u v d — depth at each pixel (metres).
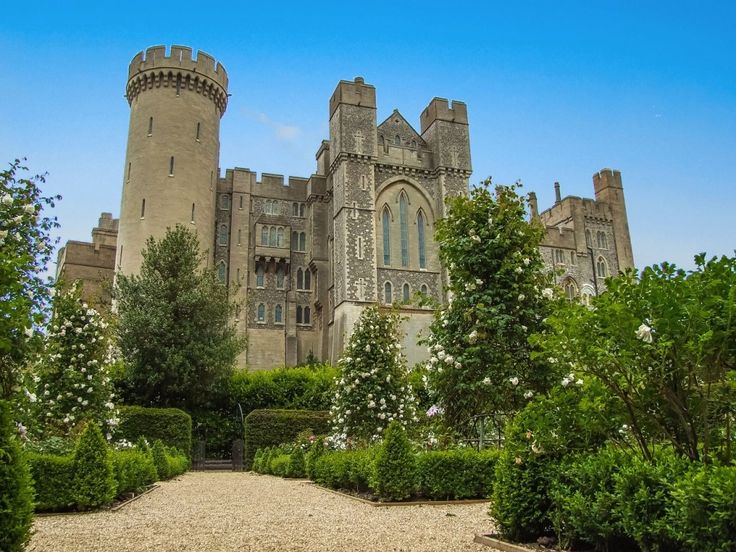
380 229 46.88
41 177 9.87
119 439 21.59
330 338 48.69
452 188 48.44
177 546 7.04
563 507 6.33
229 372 29.83
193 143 45.72
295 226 54.47
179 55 46.38
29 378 8.80
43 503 10.00
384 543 7.17
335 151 48.38
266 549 6.83
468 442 12.73
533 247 11.25
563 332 6.53
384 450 11.51
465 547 6.94
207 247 45.72
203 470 26.94
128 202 44.06
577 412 6.59
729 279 5.69
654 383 5.88
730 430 5.96
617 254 66.75
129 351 27.44
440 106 50.00
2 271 6.05
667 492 5.12
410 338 43.78
